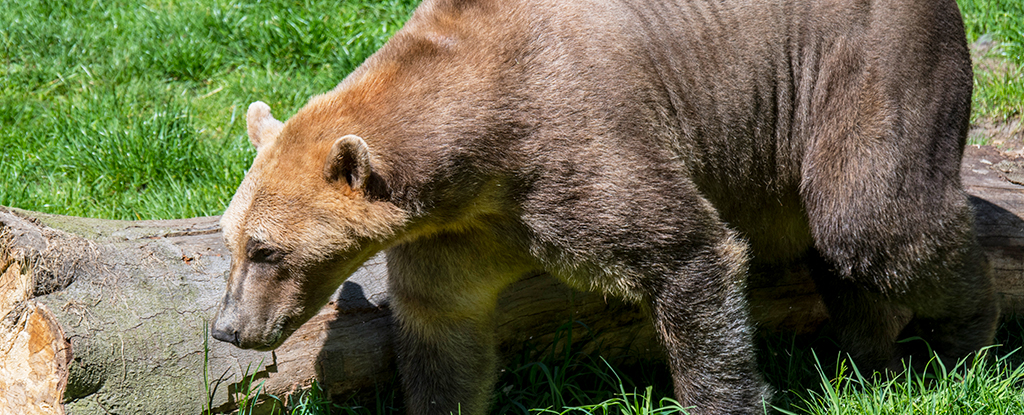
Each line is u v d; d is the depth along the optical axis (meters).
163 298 6.29
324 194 5.67
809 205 6.91
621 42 6.06
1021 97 11.04
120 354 5.90
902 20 6.55
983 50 12.44
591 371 7.49
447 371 6.81
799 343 8.25
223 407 6.29
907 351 7.52
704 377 6.34
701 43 6.50
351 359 6.76
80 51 12.43
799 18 6.71
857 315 7.52
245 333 5.80
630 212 5.84
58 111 10.94
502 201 5.94
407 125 5.77
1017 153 9.62
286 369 6.52
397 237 5.94
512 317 7.24
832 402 6.72
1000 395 6.52
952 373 6.75
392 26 12.77
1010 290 8.23
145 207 9.45
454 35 6.09
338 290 6.88
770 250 7.51
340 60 12.05
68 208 9.34
